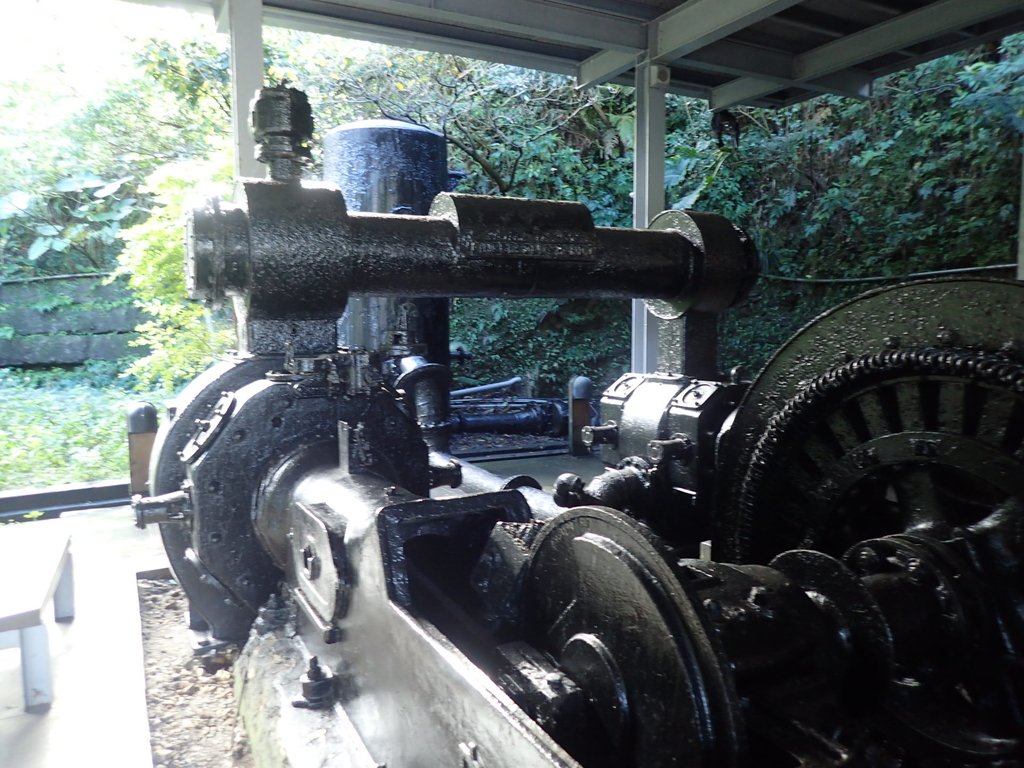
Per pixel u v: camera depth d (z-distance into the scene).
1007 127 8.91
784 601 1.51
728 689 1.22
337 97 11.29
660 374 3.47
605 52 6.22
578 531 1.58
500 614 1.76
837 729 1.34
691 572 1.56
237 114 4.52
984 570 1.87
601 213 12.01
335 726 2.08
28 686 2.67
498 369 11.31
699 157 11.42
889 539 1.90
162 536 3.02
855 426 2.48
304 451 2.67
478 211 2.71
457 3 5.07
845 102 10.58
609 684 1.42
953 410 2.11
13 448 7.35
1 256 11.63
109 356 11.05
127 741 2.47
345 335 5.97
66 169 11.56
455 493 4.10
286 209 2.46
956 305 2.14
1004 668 1.79
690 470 3.07
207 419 2.95
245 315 2.78
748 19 4.99
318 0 5.16
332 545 2.06
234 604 3.08
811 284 10.71
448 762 1.49
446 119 11.42
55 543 3.19
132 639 3.13
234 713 2.73
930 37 5.31
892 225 9.96
